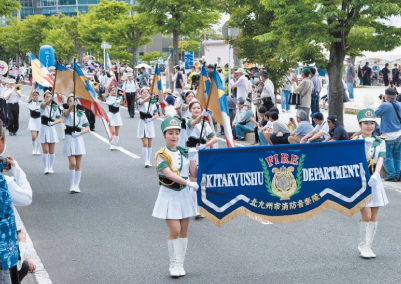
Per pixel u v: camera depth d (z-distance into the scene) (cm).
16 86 2269
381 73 4153
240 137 1980
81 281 762
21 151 1898
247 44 2192
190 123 1075
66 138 1286
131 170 1563
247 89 2009
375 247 882
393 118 1332
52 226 1034
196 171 791
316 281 745
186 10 3869
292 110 2720
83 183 1406
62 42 6500
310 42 1809
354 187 812
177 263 773
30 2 12100
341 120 1800
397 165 1352
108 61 3888
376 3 1566
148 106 1586
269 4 1708
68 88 1395
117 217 1089
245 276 769
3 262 457
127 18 4744
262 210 785
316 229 985
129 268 809
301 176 793
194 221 1053
